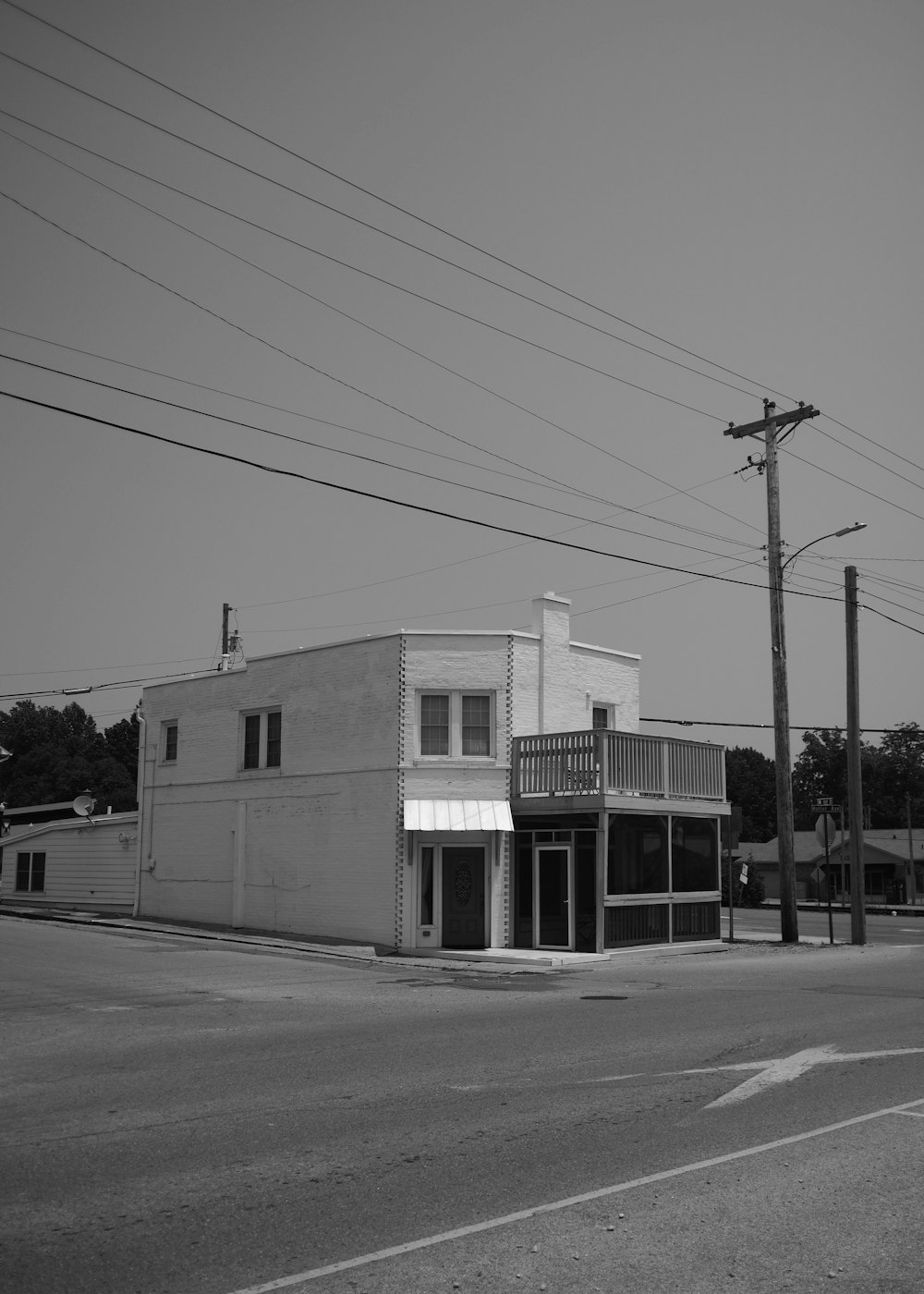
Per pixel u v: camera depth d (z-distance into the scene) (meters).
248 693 31.58
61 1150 7.78
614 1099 9.38
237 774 31.45
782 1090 9.72
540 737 27.42
